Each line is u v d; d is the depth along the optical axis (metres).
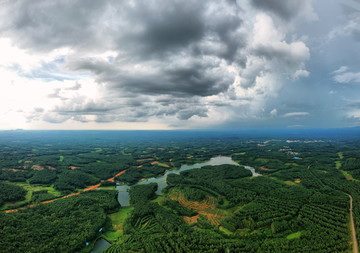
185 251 127.88
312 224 153.50
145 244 134.75
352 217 166.75
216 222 168.12
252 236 143.50
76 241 138.12
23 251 123.94
